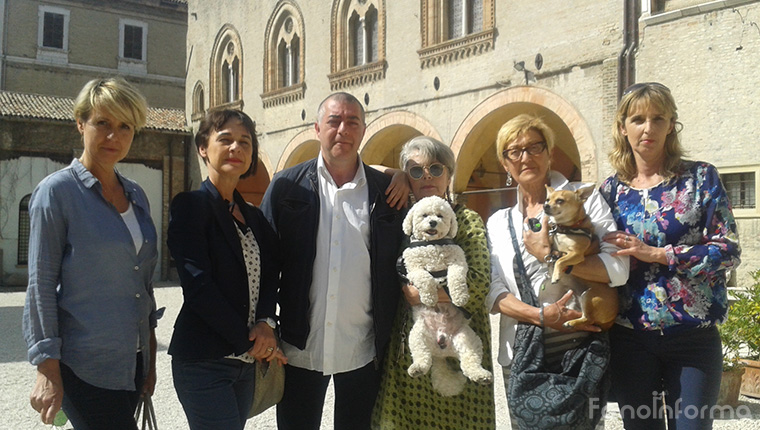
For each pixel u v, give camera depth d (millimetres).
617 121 3895
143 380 3547
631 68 12164
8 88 31875
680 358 3494
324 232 3980
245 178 4020
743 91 10562
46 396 3025
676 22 11508
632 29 12180
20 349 11336
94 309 3229
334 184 4094
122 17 34719
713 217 3502
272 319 3689
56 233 3174
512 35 14617
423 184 4098
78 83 33531
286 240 3990
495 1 15016
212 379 3482
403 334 3871
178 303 18328
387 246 3982
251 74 24141
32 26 32469
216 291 3424
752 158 10414
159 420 6941
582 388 3451
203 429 3422
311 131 20922
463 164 15977
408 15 17359
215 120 3783
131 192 3596
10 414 7227
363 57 19281
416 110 17172
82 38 33656
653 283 3555
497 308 3799
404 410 3863
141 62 35188
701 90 11125
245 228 3814
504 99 14719
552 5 13727
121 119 3396
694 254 3406
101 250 3262
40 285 3084
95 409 3197
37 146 23922
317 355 3928
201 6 27078
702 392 3396
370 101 18734
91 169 3434
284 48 22953
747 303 7355
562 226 3629
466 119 15695
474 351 3625
